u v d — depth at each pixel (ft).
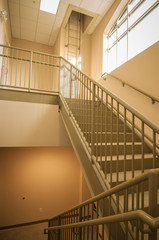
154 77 9.11
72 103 9.04
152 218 2.37
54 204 17.48
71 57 19.60
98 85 5.70
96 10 16.71
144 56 9.96
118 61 16.34
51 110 10.90
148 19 13.03
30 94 10.48
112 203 4.71
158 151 7.18
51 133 10.71
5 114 9.75
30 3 15.88
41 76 21.74
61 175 18.01
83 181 18.49
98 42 18.74
